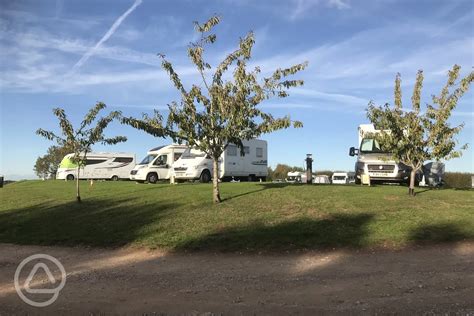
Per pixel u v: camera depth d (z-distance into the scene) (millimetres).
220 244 10594
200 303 6715
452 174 47062
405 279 7727
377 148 22547
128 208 15312
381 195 16328
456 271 8227
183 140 14984
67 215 14984
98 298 7035
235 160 29766
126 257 10008
